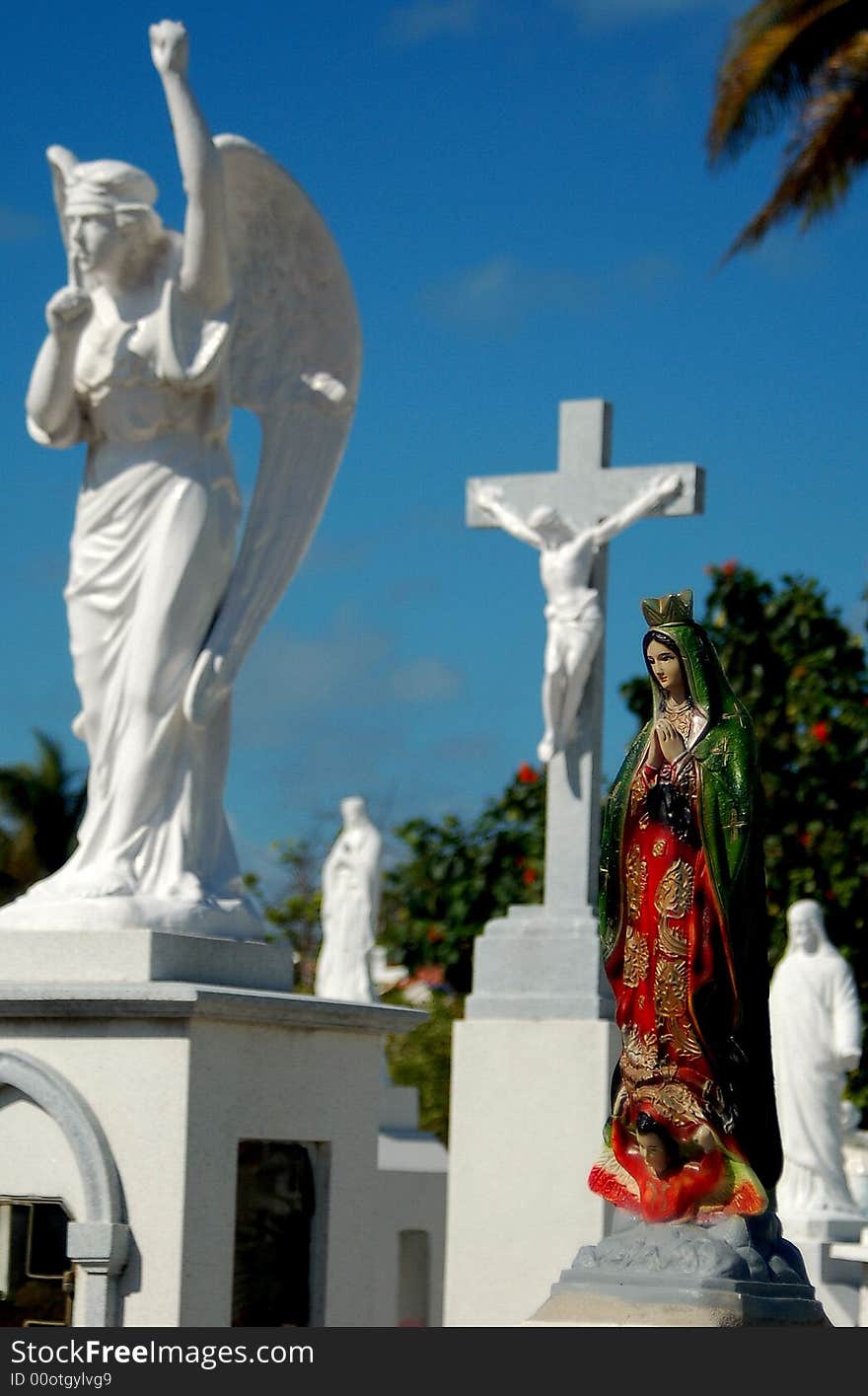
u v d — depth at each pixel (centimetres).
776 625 2052
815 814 1986
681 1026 666
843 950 1953
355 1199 891
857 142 1633
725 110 1656
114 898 841
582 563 1289
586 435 1314
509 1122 1244
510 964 1265
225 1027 823
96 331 872
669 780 669
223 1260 820
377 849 1895
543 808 2205
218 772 891
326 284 956
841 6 1622
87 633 877
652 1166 670
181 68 863
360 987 1884
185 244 873
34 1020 828
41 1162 817
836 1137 1378
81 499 888
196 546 872
